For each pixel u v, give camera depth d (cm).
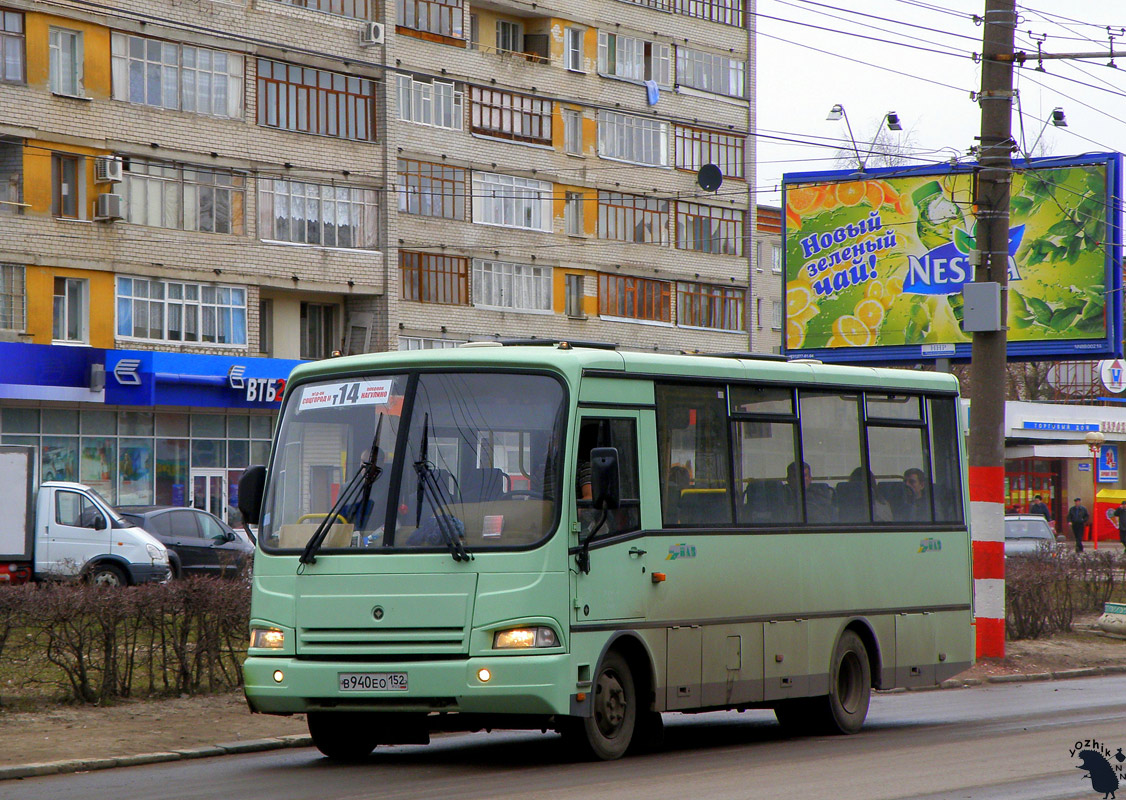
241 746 1415
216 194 4719
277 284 4872
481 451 1260
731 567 1418
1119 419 6794
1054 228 3962
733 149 6675
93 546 2805
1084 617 3022
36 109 4244
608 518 1289
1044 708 1784
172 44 4591
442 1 5466
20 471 2712
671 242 6397
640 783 1132
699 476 1403
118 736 1440
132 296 4506
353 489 1273
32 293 4269
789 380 1534
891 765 1241
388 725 1305
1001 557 2330
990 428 2330
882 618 1622
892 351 4178
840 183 4262
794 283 4325
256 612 1283
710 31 6575
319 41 5000
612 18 6153
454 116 5506
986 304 2302
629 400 1332
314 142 4991
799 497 1525
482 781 1170
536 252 5816
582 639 1242
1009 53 2327
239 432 4834
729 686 1405
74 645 1611
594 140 6072
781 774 1187
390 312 5203
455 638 1215
